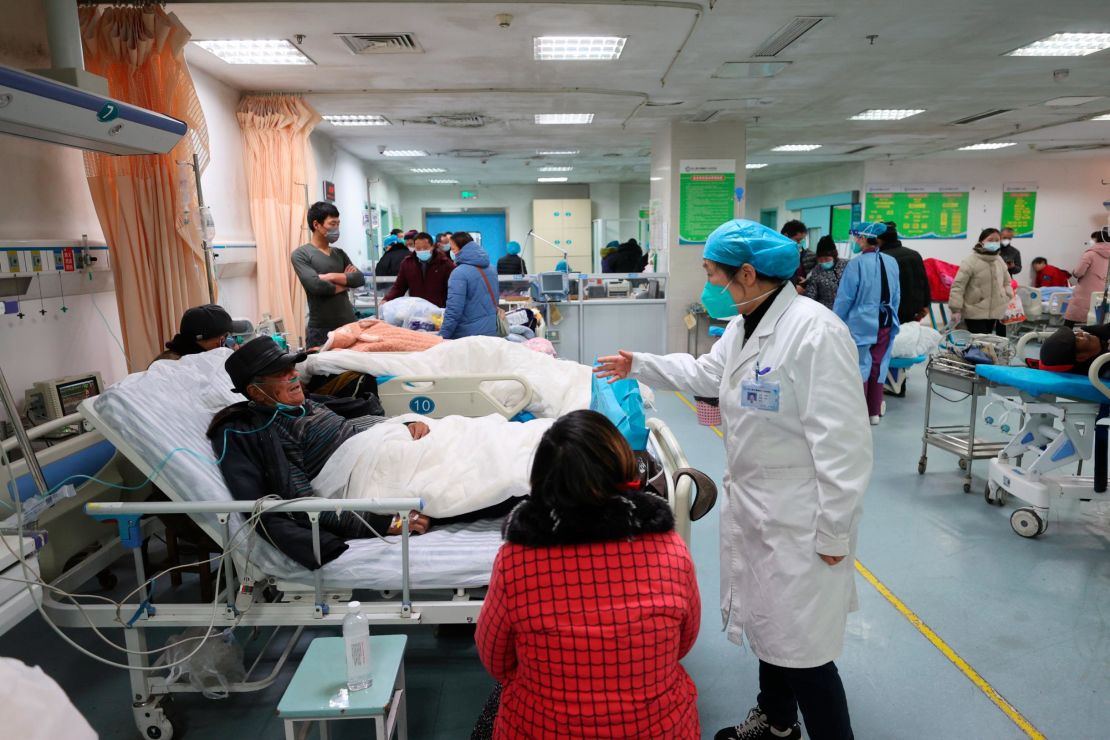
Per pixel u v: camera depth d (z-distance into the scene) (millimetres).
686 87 5387
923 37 4148
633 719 993
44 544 1598
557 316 6484
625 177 12438
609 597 990
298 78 4703
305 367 2609
